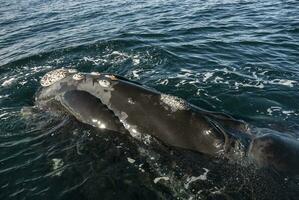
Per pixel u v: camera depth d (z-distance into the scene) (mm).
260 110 10383
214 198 6637
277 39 16625
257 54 14812
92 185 7172
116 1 28594
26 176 7707
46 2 32062
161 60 14383
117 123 7953
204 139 7258
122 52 15523
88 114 8266
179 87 11891
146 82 12375
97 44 16547
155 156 7461
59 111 8805
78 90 8695
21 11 28734
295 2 23266
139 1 27453
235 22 19578
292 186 6602
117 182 7172
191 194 6777
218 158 7094
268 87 11766
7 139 9023
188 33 17875
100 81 8516
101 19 22719
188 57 14570
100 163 7633
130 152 7668
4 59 16234
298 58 14367
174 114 7562
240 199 6543
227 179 6867
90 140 8086
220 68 13383
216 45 15922
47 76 9516
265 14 20953
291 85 11922
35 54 15906
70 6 28656
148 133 7625
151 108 7758
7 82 13125
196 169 7094
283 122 9484
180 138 7363
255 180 6762
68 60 15141
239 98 11047
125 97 8047
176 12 22641
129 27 19656
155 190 6934
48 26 22422
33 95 11484
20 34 21125
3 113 10461
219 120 7789
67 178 7438
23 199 7141
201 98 11156
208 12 22078
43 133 8844
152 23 20219
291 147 7113
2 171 7961
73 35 19234
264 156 6973
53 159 7996
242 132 7645
